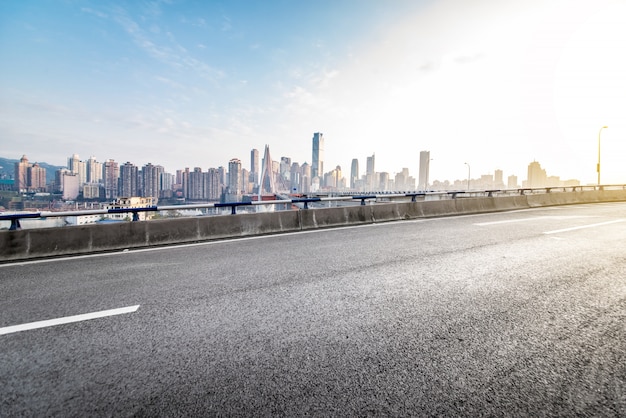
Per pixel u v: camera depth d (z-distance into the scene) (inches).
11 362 95.4
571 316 125.5
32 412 74.2
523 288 157.8
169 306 138.6
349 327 116.8
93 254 250.4
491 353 98.6
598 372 88.7
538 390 81.2
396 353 98.7
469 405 75.8
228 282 171.6
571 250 241.8
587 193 872.9
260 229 346.9
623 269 190.5
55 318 126.6
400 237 306.5
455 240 286.0
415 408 74.8
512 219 447.5
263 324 120.1
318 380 85.6
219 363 94.3
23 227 243.8
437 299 143.9
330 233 341.1
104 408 75.5
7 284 171.8
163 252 254.4
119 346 104.8
